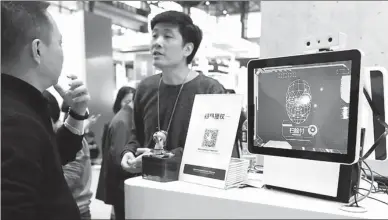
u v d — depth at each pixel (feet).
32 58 2.62
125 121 5.49
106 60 10.57
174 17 3.93
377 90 2.77
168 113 4.04
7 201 1.96
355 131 2.09
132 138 4.32
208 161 2.74
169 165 2.82
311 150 2.32
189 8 5.09
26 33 2.56
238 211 2.33
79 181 5.68
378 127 2.82
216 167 2.68
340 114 2.18
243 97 2.77
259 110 2.59
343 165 2.33
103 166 5.90
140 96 4.38
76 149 3.51
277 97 2.49
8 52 2.53
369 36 4.22
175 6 5.03
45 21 2.70
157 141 3.04
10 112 2.21
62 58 2.93
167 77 4.12
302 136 2.37
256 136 2.62
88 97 3.50
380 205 2.33
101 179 6.08
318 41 2.55
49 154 2.45
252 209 2.29
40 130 2.35
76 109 3.43
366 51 4.22
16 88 2.38
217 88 4.02
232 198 2.36
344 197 2.30
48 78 2.82
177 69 4.06
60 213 2.52
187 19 4.02
